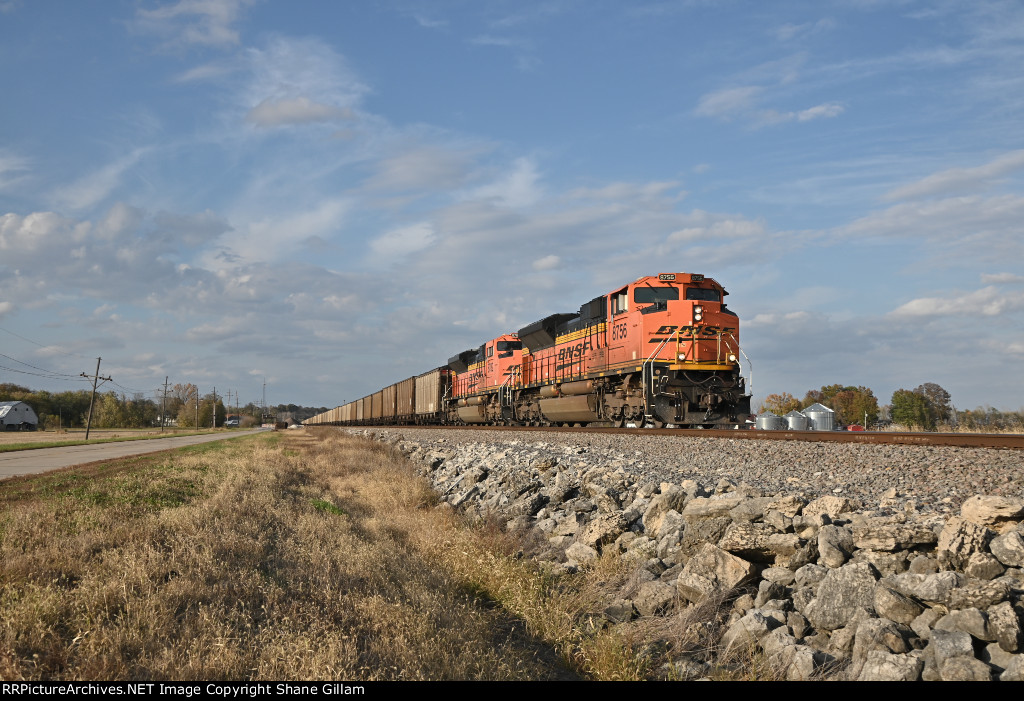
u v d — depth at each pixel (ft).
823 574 23.22
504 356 136.67
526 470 52.75
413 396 211.41
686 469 45.39
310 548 32.78
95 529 33.12
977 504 23.49
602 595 28.86
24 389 517.96
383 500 55.36
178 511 38.52
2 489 52.70
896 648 18.95
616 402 88.22
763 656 20.86
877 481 35.68
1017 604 18.80
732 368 80.64
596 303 93.81
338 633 21.36
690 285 82.74
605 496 38.40
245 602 24.40
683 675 21.25
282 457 99.60
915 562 21.84
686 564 27.30
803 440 50.85
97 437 244.63
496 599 30.45
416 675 19.69
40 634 19.36
